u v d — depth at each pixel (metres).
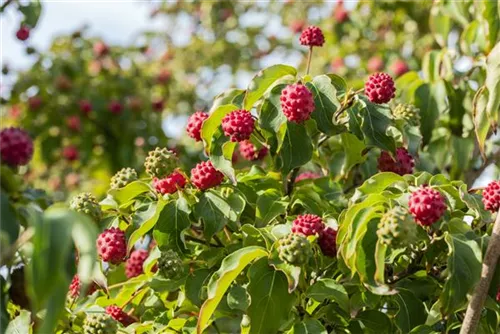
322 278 3.62
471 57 5.23
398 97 5.24
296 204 4.02
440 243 3.43
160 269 3.66
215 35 11.23
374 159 4.43
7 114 8.88
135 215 3.73
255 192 3.99
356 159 4.12
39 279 2.45
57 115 8.54
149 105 8.85
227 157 3.76
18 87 8.58
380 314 3.63
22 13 5.10
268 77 3.84
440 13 5.52
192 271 3.78
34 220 2.48
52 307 2.55
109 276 4.55
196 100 10.79
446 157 5.23
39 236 2.46
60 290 2.56
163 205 3.71
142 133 8.52
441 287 3.57
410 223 3.18
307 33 4.02
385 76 3.83
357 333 3.64
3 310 3.24
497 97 4.16
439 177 3.58
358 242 3.29
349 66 9.02
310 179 4.31
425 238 3.36
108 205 3.85
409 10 8.66
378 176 3.57
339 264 3.50
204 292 3.73
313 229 3.51
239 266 3.42
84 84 8.81
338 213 3.99
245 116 3.72
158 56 11.30
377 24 9.06
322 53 9.30
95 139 8.52
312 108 3.64
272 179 4.04
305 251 3.34
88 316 3.61
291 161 3.74
